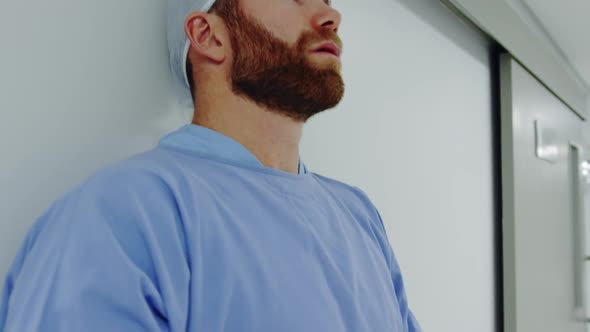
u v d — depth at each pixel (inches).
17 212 17.4
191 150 19.3
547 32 74.7
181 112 23.8
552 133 72.7
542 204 67.3
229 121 20.6
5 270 17.0
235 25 20.6
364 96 35.7
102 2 20.5
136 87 21.6
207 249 15.9
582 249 83.3
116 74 20.8
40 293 13.0
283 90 20.5
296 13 21.0
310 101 21.0
